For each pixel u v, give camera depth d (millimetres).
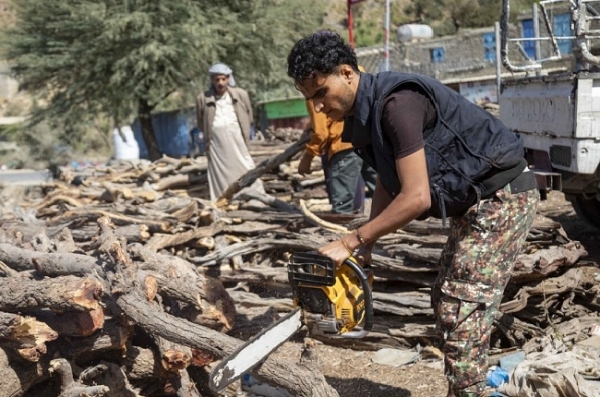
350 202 6340
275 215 6215
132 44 20141
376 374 4336
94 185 9266
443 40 26641
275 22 21859
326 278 2895
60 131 25875
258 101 24375
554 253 4543
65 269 3689
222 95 8484
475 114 3051
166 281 3654
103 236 4395
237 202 6910
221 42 20969
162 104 29109
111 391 3475
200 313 3715
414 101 2906
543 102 5832
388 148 2951
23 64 21078
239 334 3928
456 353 3207
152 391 3762
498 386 3875
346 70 2926
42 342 3252
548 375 3676
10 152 25703
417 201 2832
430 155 3023
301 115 22031
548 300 4598
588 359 3961
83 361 3576
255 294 5191
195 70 20844
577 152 5305
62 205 7699
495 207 3111
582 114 5254
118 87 20547
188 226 6023
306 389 3143
